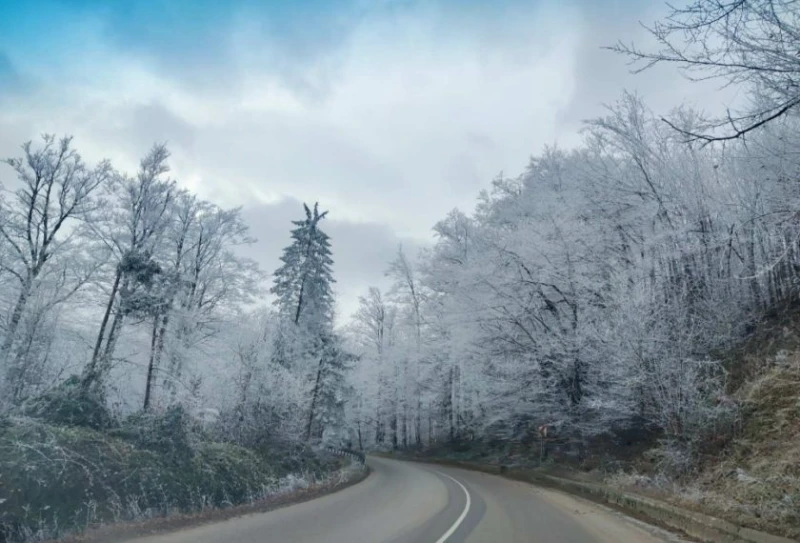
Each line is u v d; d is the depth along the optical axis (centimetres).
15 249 1722
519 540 935
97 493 1050
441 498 1564
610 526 1134
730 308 1812
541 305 2527
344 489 1798
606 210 2328
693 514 1052
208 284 2520
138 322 1986
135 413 1656
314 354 3191
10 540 828
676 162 2025
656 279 1973
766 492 1023
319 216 3456
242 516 1124
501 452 3066
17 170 1758
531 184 3042
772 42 500
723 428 1442
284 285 3275
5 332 1559
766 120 536
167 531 929
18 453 1000
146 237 2120
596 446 2216
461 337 2794
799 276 1573
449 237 3709
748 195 1555
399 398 4525
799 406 1274
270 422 2333
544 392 2458
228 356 2314
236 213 2630
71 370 1766
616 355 1870
